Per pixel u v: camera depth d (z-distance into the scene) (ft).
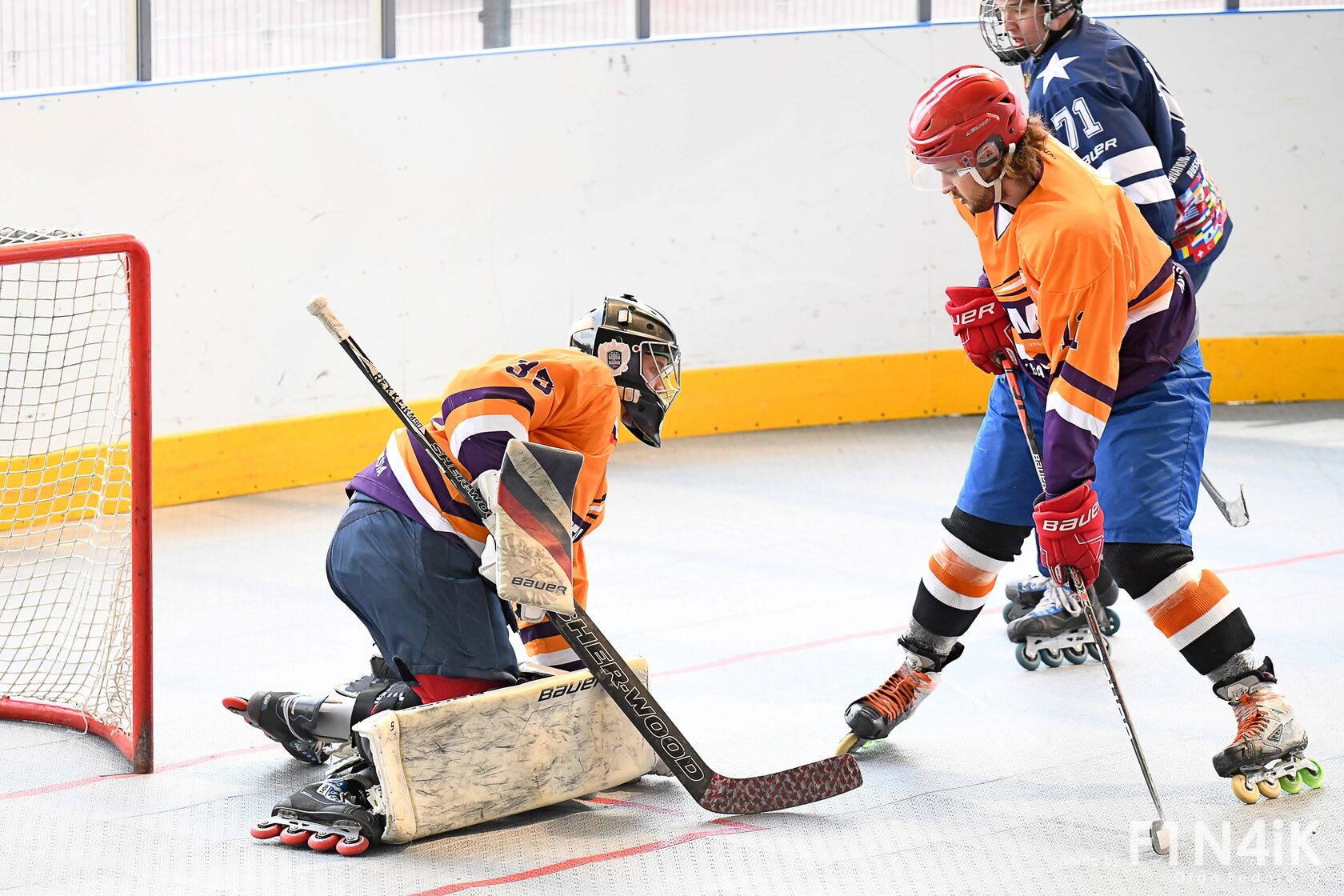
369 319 75.05
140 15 69.46
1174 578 35.50
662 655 48.08
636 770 36.01
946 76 33.78
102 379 63.57
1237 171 86.74
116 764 38.65
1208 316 87.81
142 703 37.63
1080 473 33.30
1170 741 39.45
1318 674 43.98
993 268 35.78
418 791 32.45
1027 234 33.35
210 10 71.51
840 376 85.10
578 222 79.71
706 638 49.83
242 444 71.92
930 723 41.55
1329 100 86.48
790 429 84.79
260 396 72.54
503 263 78.33
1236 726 40.34
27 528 57.57
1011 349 37.55
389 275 75.31
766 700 43.57
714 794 34.06
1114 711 41.96
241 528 66.28
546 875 31.19
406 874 31.19
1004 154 33.35
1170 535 35.53
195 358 70.44
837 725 41.34
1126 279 33.22
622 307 34.99
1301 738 34.83
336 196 73.31
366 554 33.86
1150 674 45.19
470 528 33.58
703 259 82.43
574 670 36.73
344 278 74.13
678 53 80.33
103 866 31.83
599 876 31.17
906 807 35.24
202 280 70.13
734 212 82.43
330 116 72.64
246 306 71.51
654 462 78.02
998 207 34.71
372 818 32.68
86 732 41.24
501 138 77.30
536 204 78.69
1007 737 40.22
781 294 83.87
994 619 51.93
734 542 62.64
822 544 62.03
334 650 48.96
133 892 30.48
